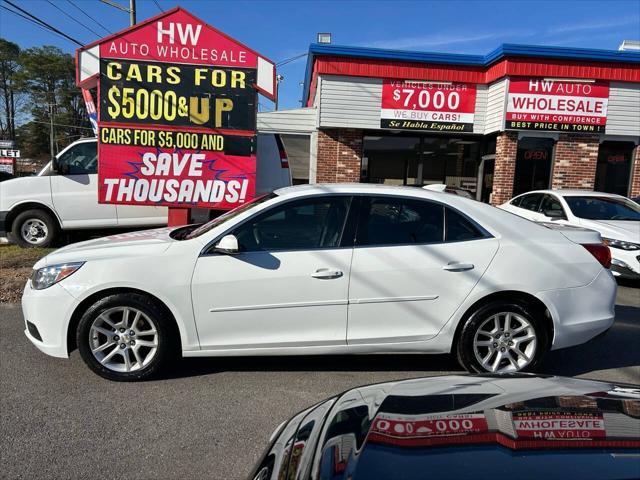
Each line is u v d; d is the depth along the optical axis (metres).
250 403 3.65
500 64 12.42
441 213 4.09
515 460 1.58
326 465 1.70
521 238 4.09
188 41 7.67
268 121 13.58
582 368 4.48
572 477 1.49
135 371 3.92
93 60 7.56
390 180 14.11
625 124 12.79
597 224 7.95
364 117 13.02
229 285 3.82
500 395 2.14
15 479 2.70
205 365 4.36
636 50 13.17
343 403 2.26
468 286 3.95
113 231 9.90
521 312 4.01
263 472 1.96
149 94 7.68
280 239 3.94
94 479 2.72
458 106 13.23
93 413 3.46
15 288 6.55
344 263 3.87
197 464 2.88
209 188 7.90
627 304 6.79
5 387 3.85
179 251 3.85
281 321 3.88
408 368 4.39
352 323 3.92
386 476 1.54
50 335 3.83
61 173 8.93
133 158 7.73
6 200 8.89
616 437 1.71
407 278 3.91
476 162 14.30
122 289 3.85
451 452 1.64
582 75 12.44
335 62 12.72
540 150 13.09
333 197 4.02
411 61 12.90
